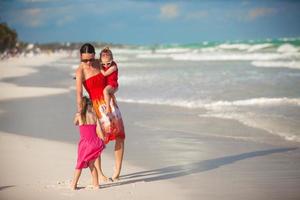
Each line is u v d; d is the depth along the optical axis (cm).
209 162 978
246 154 1045
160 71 3972
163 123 1494
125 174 888
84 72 794
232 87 2430
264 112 1600
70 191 764
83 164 768
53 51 14888
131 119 1600
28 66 6131
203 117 1573
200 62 5384
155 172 900
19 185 798
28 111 1845
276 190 769
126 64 5591
